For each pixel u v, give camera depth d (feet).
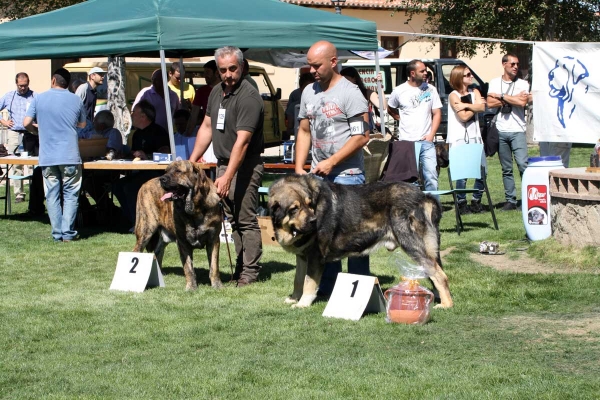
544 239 26.99
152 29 28.68
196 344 16.99
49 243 31.37
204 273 25.43
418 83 32.96
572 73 31.17
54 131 31.22
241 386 14.03
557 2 66.28
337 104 19.89
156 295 21.97
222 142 22.58
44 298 21.71
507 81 36.14
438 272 19.53
